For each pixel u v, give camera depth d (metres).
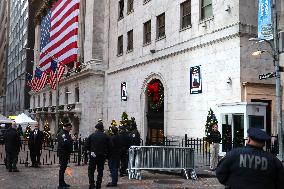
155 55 26.36
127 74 30.69
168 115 24.58
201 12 22.16
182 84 23.17
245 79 18.59
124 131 13.41
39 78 41.88
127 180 12.38
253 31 19.00
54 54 44.91
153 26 27.14
